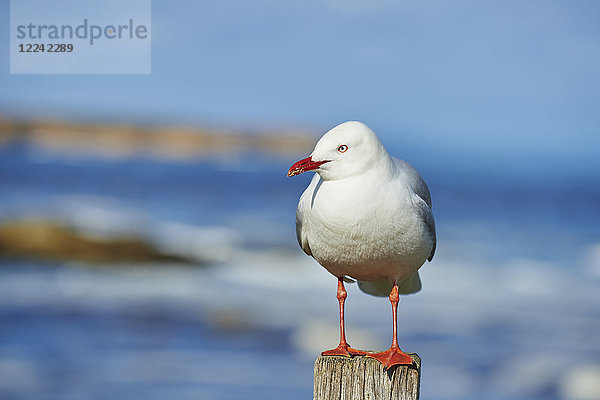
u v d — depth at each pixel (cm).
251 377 1209
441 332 1530
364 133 471
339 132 473
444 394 1172
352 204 468
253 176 6506
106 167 6656
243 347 1397
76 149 9044
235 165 8494
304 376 1225
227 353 1355
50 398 1091
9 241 2197
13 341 1398
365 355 475
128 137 9738
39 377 1187
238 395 1116
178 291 1894
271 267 2220
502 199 5059
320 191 484
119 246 2223
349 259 495
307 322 1572
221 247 2491
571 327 1611
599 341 1491
